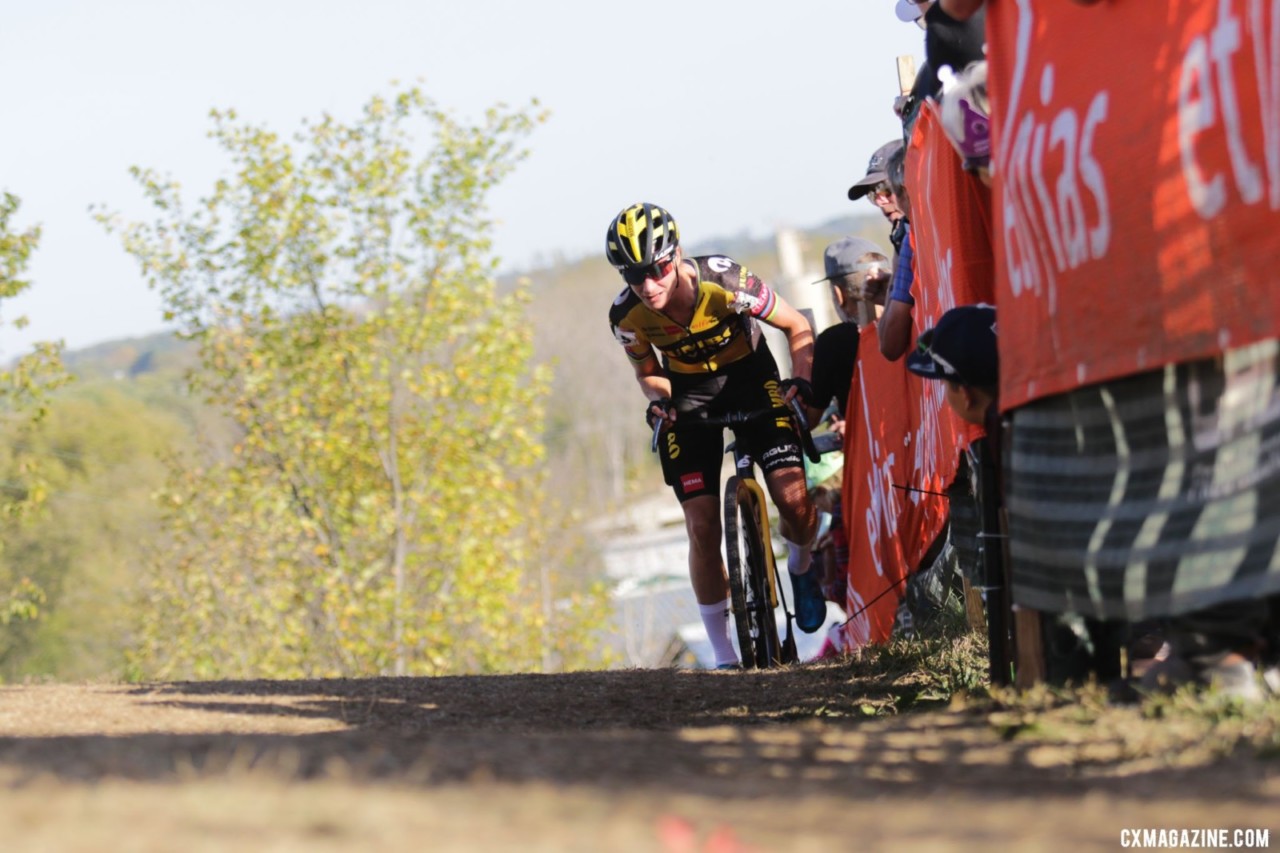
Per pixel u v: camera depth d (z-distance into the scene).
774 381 20.92
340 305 64.62
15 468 65.56
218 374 64.62
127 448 157.00
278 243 63.88
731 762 7.85
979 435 14.11
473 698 14.90
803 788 6.90
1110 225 9.45
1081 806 6.12
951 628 17.61
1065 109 10.06
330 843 5.12
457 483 62.75
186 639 67.94
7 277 57.34
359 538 63.41
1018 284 11.01
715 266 20.14
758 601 20.28
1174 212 8.71
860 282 23.56
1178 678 9.26
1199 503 8.54
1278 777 6.46
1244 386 8.20
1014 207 11.02
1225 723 7.90
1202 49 8.42
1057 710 9.35
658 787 6.90
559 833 5.44
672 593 154.25
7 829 5.21
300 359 64.44
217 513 66.88
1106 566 9.40
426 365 62.69
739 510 19.97
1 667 133.88
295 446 64.19
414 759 7.77
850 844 5.31
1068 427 10.20
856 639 25.34
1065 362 10.09
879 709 13.54
